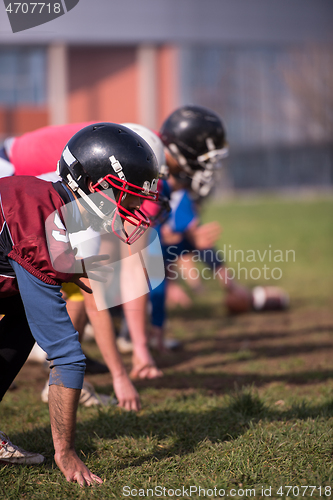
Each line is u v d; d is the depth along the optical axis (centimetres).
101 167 629
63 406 614
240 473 677
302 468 691
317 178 11975
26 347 705
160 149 934
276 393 1002
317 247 3462
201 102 11244
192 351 1405
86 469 662
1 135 7538
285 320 1770
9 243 612
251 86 11519
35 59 7512
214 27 8906
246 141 12069
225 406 917
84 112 8031
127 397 922
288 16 9488
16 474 690
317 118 10894
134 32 8062
